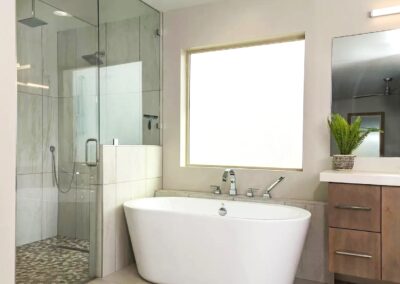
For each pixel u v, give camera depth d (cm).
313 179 275
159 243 248
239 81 318
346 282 260
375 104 255
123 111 311
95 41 295
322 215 255
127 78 319
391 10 245
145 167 320
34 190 267
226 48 323
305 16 279
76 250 273
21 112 266
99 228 269
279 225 213
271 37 296
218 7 317
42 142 278
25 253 252
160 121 345
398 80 248
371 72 256
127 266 293
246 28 305
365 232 210
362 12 259
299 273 262
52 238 274
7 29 57
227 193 310
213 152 331
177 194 319
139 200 289
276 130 301
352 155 248
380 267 205
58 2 294
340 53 267
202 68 336
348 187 215
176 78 338
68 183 282
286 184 285
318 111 274
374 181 206
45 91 284
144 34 336
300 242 225
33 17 276
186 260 238
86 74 293
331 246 220
